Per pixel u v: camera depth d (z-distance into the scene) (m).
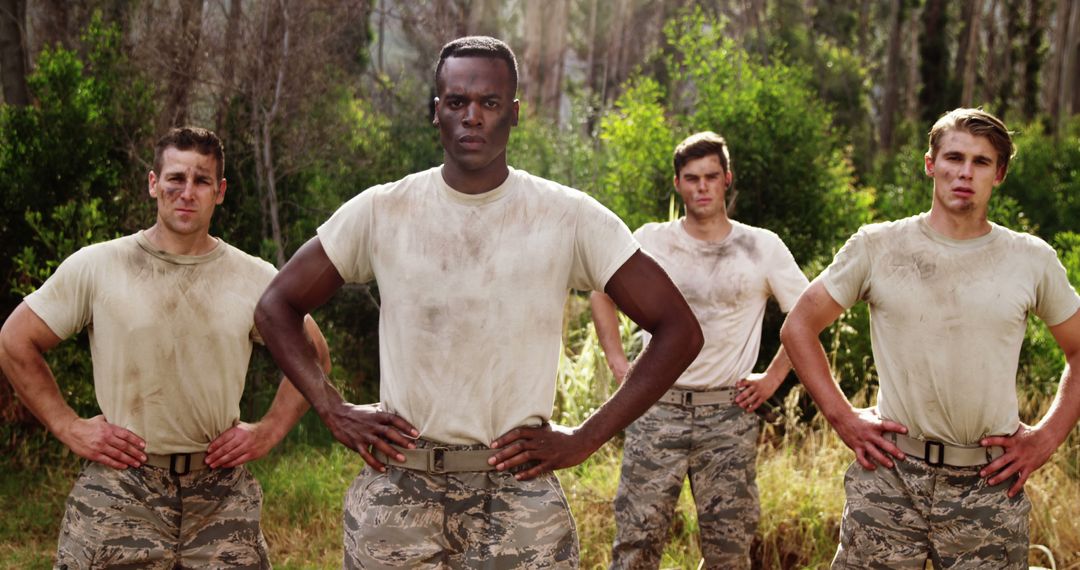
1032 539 4.66
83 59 7.82
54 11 8.16
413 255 2.36
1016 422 2.87
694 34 8.58
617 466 5.43
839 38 29.16
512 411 2.38
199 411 2.97
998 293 2.80
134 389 2.91
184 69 7.13
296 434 6.64
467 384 2.36
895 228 2.95
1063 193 13.22
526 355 2.38
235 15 7.23
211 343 2.98
